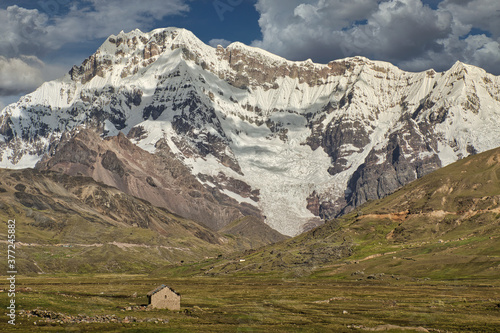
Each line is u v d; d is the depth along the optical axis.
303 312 164.75
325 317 154.00
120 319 133.50
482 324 140.25
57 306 148.38
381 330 132.12
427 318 151.12
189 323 135.25
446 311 164.75
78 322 127.06
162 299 159.12
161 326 127.00
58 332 116.19
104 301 170.12
